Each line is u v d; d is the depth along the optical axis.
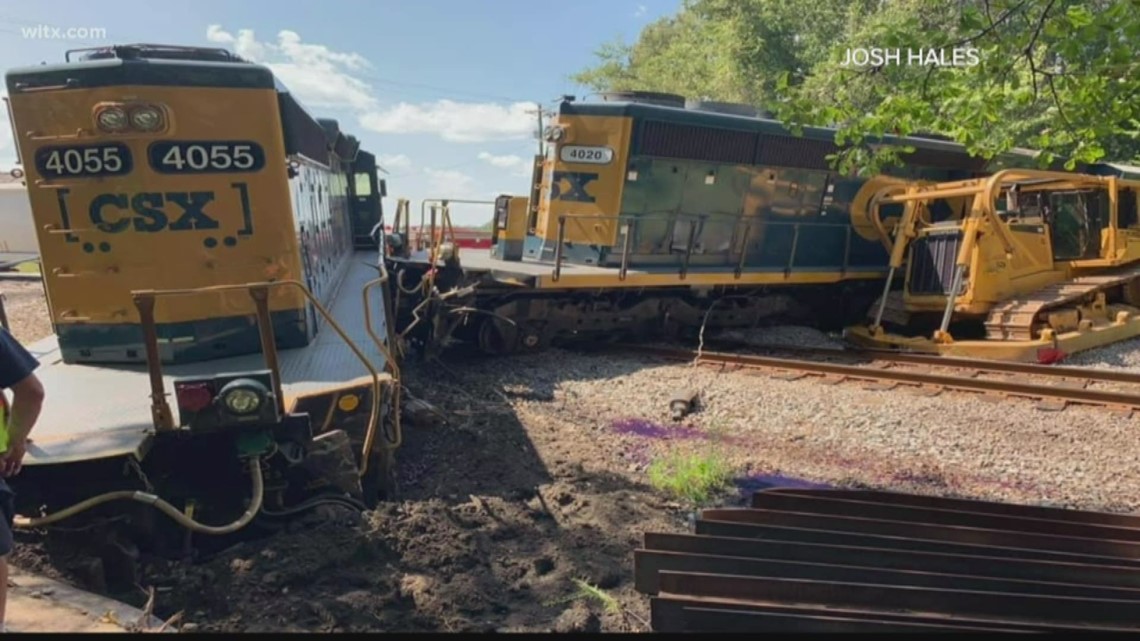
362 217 13.18
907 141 12.76
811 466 5.91
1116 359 9.79
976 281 10.34
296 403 4.07
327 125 8.28
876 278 13.23
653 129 10.73
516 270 9.98
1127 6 4.04
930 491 5.46
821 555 3.10
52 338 5.94
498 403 7.60
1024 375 8.65
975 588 2.87
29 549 3.74
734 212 11.72
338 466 4.05
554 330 10.47
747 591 2.81
